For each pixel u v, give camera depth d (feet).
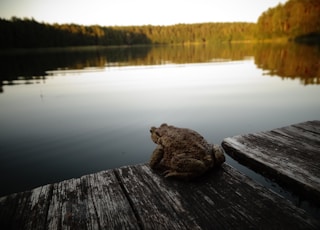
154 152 0.81
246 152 0.95
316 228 0.53
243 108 1.94
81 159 1.15
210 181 0.73
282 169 0.80
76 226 0.57
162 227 0.56
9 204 0.65
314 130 1.14
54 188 0.72
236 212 0.59
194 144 0.77
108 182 0.75
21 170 1.05
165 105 2.05
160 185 0.72
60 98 2.35
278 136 1.10
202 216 0.59
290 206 0.61
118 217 0.59
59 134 1.46
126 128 1.54
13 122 1.68
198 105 2.04
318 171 0.78
